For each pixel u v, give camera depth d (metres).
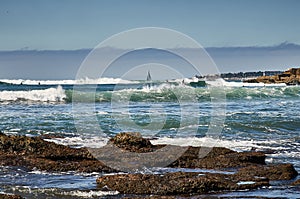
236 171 32.66
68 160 34.28
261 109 75.25
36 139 35.94
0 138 35.62
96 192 26.69
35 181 29.14
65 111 67.00
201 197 25.98
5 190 27.03
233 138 48.41
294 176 31.11
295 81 150.00
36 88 100.75
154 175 28.28
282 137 49.78
